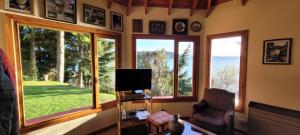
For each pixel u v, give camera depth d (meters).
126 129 3.26
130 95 3.20
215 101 3.42
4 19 2.13
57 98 3.16
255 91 3.23
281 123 2.68
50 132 2.63
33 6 2.39
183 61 4.20
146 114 3.20
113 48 3.73
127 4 3.83
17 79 2.29
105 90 3.65
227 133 2.82
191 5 3.99
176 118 2.29
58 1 2.66
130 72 3.26
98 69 3.39
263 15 3.07
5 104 1.62
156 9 3.94
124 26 3.86
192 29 4.07
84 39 3.29
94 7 3.21
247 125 3.19
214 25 3.90
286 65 2.80
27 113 2.71
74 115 2.94
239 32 3.44
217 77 3.97
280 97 2.89
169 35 4.01
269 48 3.00
